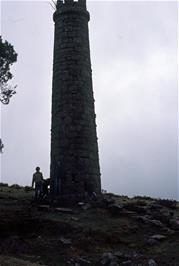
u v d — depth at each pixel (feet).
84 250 57.98
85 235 62.18
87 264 53.01
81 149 88.28
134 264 53.11
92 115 93.45
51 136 92.68
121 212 75.66
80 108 91.09
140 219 72.28
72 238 61.00
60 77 93.97
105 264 53.31
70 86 92.43
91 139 90.58
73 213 74.23
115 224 69.10
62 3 100.73
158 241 62.54
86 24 100.58
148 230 67.87
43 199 82.58
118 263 53.57
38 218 66.64
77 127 89.56
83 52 96.48
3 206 74.84
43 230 63.52
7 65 104.83
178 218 75.46
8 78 106.52
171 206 88.43
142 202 88.63
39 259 52.39
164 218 73.46
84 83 93.66
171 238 63.77
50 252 55.36
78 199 83.71
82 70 94.53
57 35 98.84
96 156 91.04
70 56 94.94
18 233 61.93
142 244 61.52
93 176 88.02
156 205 85.92
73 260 53.47
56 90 93.91
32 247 56.34
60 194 84.79
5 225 62.59
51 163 90.27
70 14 98.84
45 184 85.81
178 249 57.57
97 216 73.20
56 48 97.91
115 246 60.80
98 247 59.36
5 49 103.30
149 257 55.83
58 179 85.92
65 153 88.02
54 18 101.35
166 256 55.67
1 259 47.83
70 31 97.30
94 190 87.10
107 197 96.53
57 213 73.20
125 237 64.34
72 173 86.53
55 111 92.73
